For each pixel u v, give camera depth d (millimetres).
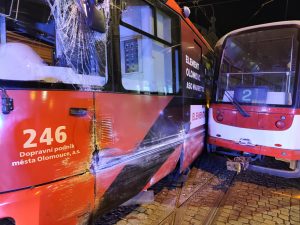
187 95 4672
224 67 5754
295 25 4918
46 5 2188
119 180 2838
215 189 4930
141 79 3285
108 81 2670
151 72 3537
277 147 4871
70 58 2311
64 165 2197
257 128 5102
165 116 3797
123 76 2924
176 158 4281
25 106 1942
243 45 5539
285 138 4789
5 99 1845
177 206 4133
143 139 3240
